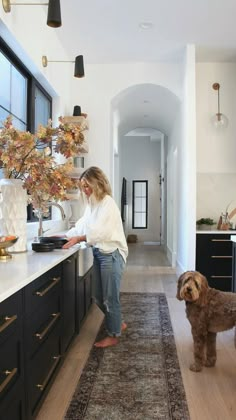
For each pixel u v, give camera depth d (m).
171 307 3.72
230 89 5.08
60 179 2.16
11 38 2.65
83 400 1.92
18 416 1.44
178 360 2.44
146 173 11.09
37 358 1.70
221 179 5.14
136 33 4.14
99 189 2.56
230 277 4.46
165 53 4.71
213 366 2.34
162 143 9.76
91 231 2.48
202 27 4.02
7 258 1.95
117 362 2.40
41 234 2.70
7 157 1.96
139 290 4.46
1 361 1.25
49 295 1.91
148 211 11.05
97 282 2.70
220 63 5.07
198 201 5.14
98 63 5.00
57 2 2.14
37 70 3.32
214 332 2.30
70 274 2.48
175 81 5.01
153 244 10.01
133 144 11.12
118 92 5.01
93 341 2.78
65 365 2.34
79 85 5.01
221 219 4.82
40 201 2.39
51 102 4.24
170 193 6.98
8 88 2.96
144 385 2.09
